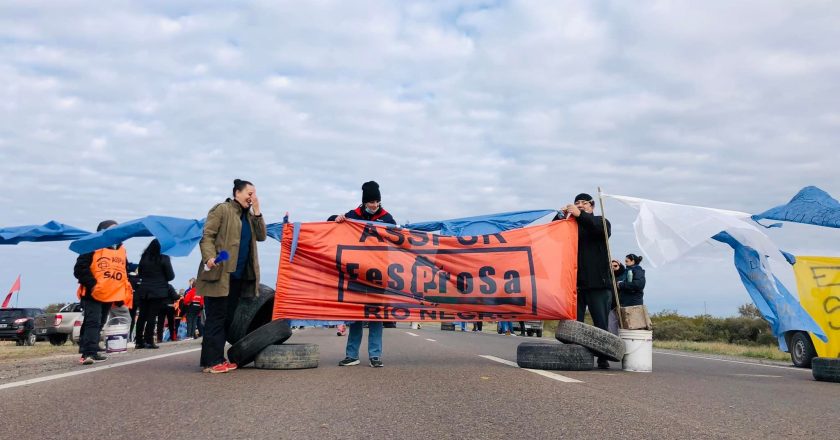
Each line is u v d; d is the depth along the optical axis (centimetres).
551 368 850
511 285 914
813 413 541
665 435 429
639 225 930
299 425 446
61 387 632
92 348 934
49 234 1038
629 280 1262
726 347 1880
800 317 1021
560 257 923
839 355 1005
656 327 2870
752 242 1012
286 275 910
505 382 694
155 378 709
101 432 420
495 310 913
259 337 811
